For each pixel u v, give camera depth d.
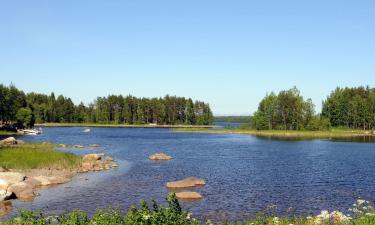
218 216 26.77
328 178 43.81
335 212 18.48
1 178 35.84
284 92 161.88
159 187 37.88
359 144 99.19
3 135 121.88
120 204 30.50
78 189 36.53
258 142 106.25
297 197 33.31
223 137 129.62
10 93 144.00
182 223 14.26
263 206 29.95
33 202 31.08
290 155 70.69
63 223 14.09
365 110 164.62
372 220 16.55
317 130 157.88
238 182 40.97
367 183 40.47
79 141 102.31
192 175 45.81
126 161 59.72
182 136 133.12
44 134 135.75
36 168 46.34
